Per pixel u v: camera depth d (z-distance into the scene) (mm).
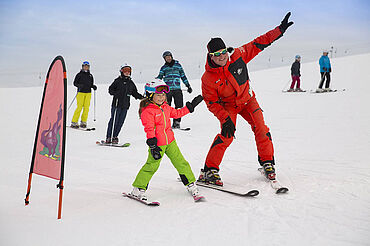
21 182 4387
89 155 6203
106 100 16812
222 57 3566
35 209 3328
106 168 5152
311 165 4676
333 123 7879
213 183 4039
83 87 10055
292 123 8461
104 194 3852
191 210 3246
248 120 4219
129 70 7535
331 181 3893
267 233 2641
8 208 3350
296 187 3797
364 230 2604
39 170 3371
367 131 6668
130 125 10711
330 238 2502
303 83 19125
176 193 3840
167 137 3623
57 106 3146
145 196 3738
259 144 4066
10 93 19906
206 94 3885
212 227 2805
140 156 6078
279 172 4457
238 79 3777
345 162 4672
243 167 4898
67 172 4902
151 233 2719
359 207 3066
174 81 9086
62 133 3033
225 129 3838
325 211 3021
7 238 2627
